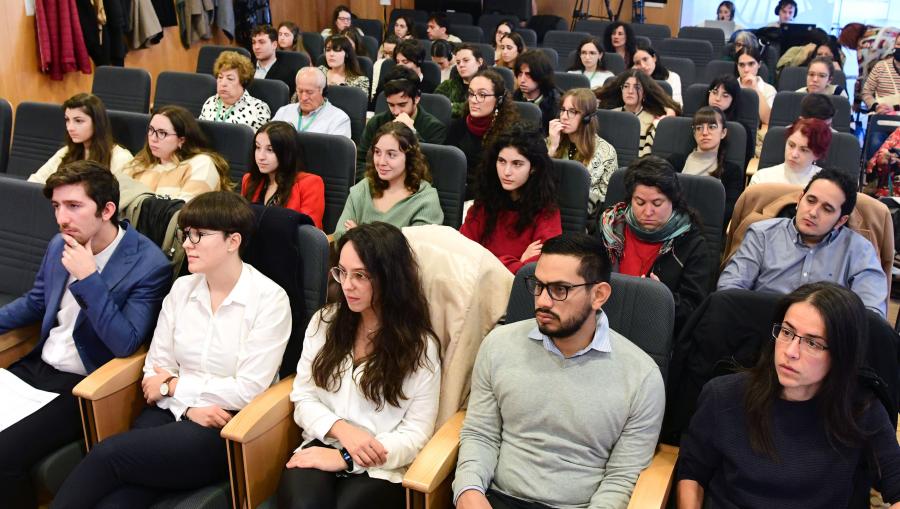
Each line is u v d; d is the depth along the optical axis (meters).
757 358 1.77
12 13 5.18
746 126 4.11
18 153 3.75
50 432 2.01
